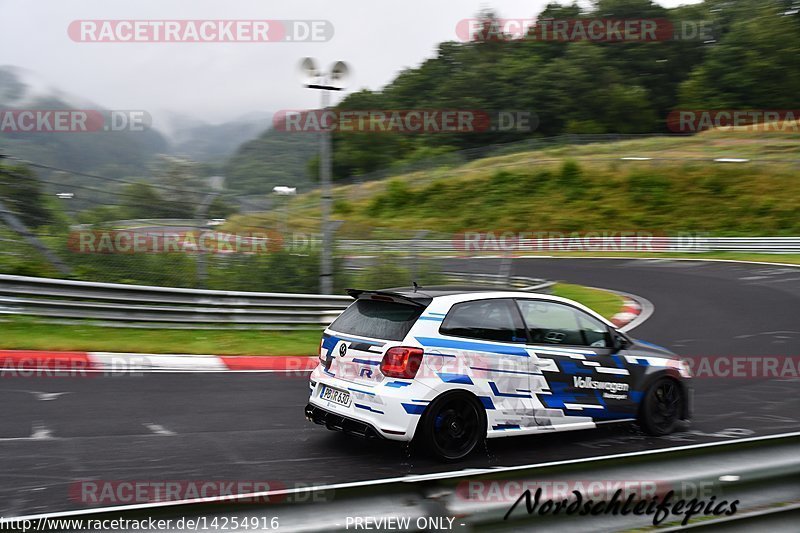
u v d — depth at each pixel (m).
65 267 12.47
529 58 73.12
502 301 5.82
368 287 14.14
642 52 76.44
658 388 6.41
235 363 9.52
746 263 26.27
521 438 6.24
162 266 12.89
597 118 68.19
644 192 39.75
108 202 12.86
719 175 40.16
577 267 25.81
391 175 47.19
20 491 4.71
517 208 40.22
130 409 7.00
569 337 6.02
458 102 69.06
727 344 11.73
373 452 5.76
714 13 83.50
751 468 3.77
